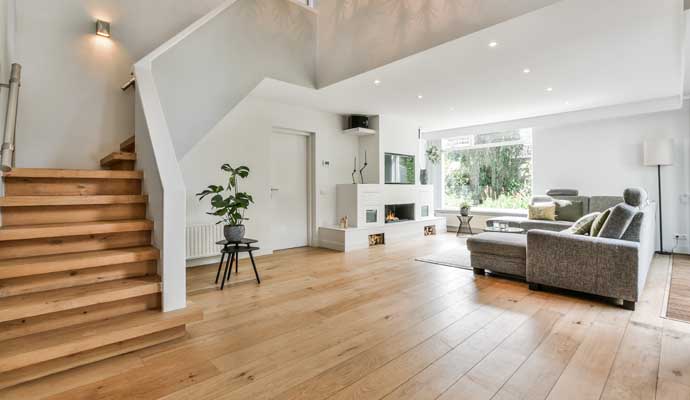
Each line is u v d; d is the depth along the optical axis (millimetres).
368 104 5320
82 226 2188
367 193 5812
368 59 3838
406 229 6449
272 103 5070
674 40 3047
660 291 3129
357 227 5594
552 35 2957
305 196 5766
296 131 5516
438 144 8328
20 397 1547
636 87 4398
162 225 2195
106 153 3518
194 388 1627
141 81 2717
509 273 3502
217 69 3574
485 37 3008
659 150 4910
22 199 2184
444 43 3139
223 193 4500
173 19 3846
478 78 4070
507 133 7129
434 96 4840
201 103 3469
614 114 5312
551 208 5711
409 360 1887
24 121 3117
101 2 3461
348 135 6277
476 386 1635
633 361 1858
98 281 2191
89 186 2627
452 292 3139
